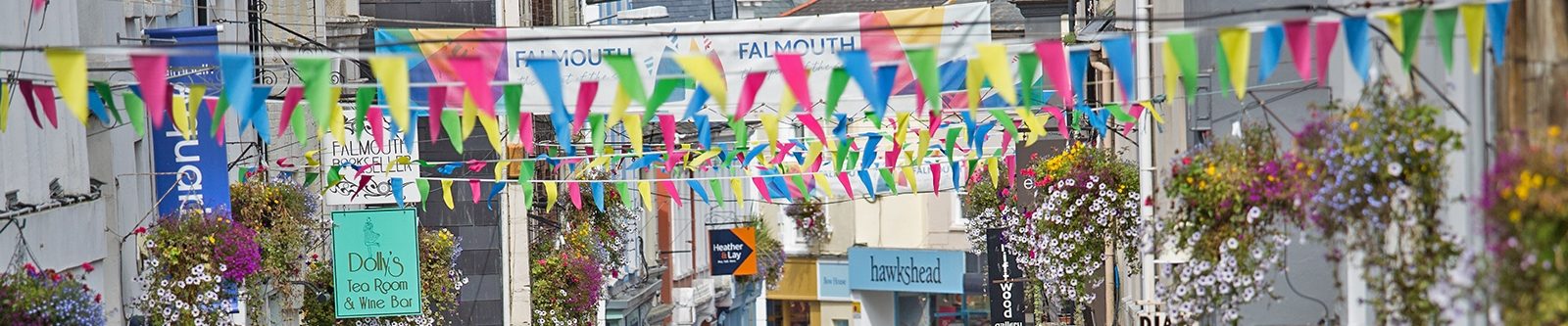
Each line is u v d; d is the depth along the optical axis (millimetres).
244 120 10977
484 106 10898
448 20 32188
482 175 33375
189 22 26328
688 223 53094
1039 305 30625
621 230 38250
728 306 55344
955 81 25359
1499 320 9258
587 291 35188
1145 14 20594
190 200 22500
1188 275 13367
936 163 24688
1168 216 13758
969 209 33594
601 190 23500
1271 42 10492
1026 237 23984
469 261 33438
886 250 53594
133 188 23375
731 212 55312
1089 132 27562
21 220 18484
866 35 25359
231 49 26875
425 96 25922
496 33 25844
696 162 24375
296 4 30844
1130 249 20781
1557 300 8445
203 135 22531
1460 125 11297
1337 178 11266
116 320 22391
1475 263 9445
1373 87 11938
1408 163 11062
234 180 26625
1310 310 16281
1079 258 21219
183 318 21031
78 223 20812
